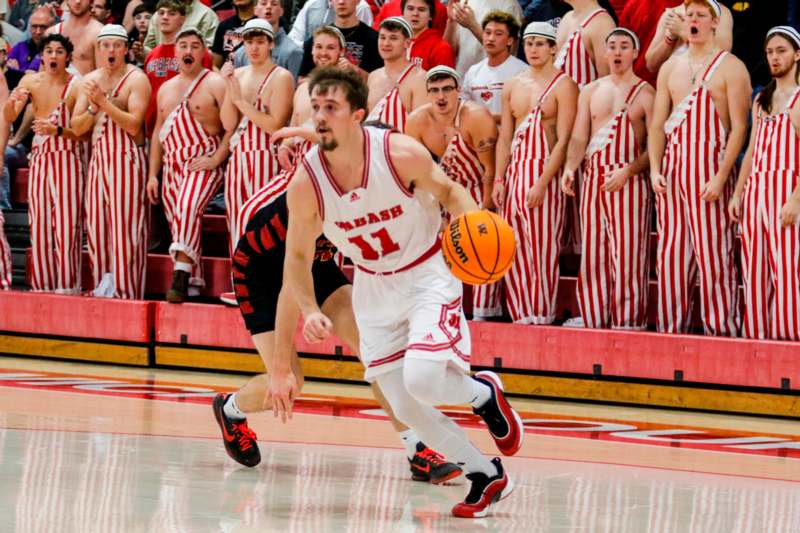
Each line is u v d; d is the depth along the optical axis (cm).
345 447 1576
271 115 2462
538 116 2289
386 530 1052
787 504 1273
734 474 1482
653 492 1313
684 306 2270
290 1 3066
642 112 2253
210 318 2536
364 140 1102
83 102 2686
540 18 2589
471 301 2523
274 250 1387
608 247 2306
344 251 1162
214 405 1389
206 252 2789
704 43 2192
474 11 2542
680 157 2208
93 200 2658
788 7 2530
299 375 1388
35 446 1441
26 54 3219
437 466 1323
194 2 2888
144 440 1543
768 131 2138
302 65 2548
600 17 2364
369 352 1170
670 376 2208
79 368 2523
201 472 1334
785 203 2119
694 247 2230
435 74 2288
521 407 2173
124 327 2594
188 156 2556
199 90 2547
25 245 3012
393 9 2667
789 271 2134
